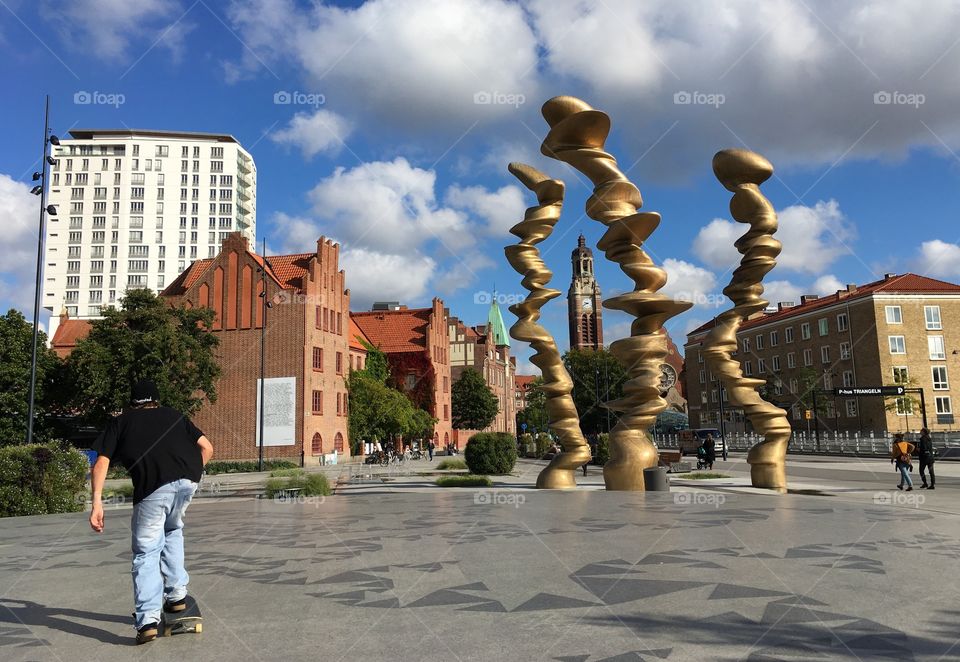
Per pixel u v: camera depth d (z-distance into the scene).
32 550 9.85
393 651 4.60
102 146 154.38
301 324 50.75
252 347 51.12
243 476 36.69
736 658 4.38
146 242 153.38
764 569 7.28
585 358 91.38
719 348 20.84
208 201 156.38
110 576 7.65
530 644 4.72
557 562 7.81
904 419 62.88
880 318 64.81
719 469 33.84
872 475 28.00
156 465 5.05
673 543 9.12
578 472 32.91
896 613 5.46
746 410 20.62
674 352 117.94
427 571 7.41
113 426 5.19
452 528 11.16
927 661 4.30
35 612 5.89
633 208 19.91
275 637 4.96
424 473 33.12
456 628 5.14
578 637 4.88
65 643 4.90
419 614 5.57
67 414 48.72
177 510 5.22
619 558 8.02
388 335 76.88
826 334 71.06
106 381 40.94
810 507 14.02
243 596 6.32
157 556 5.02
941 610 5.55
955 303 65.81
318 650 4.64
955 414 63.94
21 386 45.31
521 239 21.09
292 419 49.69
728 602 5.84
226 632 5.11
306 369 50.16
